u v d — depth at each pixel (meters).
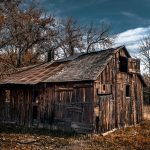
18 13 37.00
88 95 19.98
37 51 50.06
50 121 22.36
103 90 20.81
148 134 20.41
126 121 23.44
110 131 21.03
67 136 19.41
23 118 24.66
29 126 23.98
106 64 21.03
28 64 48.88
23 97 24.88
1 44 34.50
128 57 24.75
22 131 21.42
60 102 21.80
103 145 16.73
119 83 22.94
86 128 19.83
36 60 50.22
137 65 25.25
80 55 26.28
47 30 49.88
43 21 49.22
